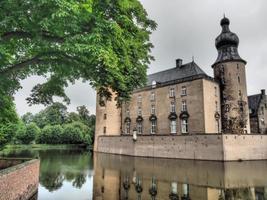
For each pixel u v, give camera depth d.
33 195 15.12
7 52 9.48
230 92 42.50
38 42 9.20
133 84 11.41
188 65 46.22
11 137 26.98
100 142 54.34
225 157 32.03
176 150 36.88
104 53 8.40
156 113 47.44
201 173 23.56
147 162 33.16
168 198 14.34
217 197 14.45
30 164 14.27
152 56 12.66
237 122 41.50
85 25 9.40
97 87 11.04
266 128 56.38
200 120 39.47
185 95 42.50
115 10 9.69
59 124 89.69
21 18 8.31
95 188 17.44
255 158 34.97
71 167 28.55
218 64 44.56
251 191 15.96
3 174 9.91
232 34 44.34
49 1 7.94
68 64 10.52
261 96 57.22
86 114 92.56
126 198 14.44
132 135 44.25
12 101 15.98
